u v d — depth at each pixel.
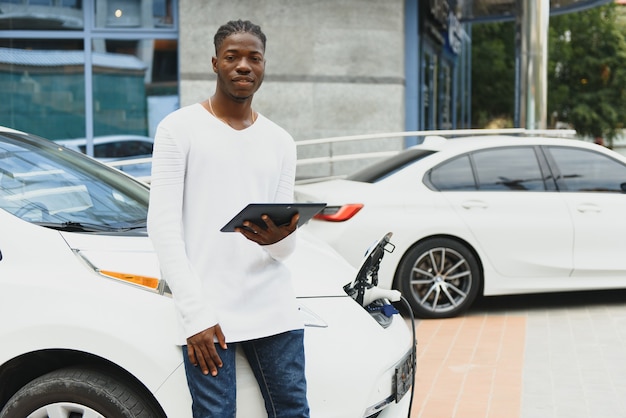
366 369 3.91
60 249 3.91
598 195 8.89
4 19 13.86
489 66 31.75
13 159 4.68
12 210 4.19
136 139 14.03
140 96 14.00
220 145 3.47
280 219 3.35
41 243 3.93
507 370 6.86
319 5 14.04
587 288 8.84
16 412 3.79
